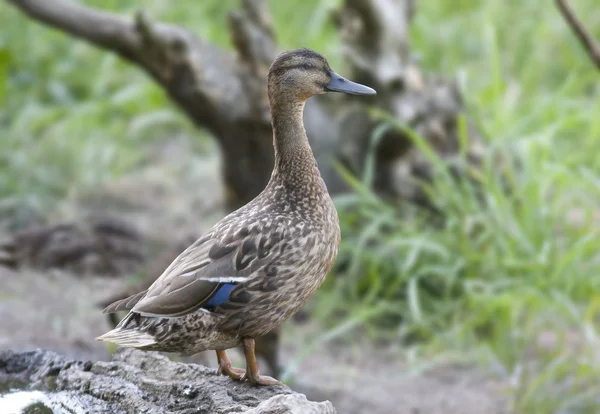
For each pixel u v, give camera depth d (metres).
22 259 11.90
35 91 17.20
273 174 6.95
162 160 16.58
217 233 6.58
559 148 13.74
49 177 14.88
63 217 13.69
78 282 11.52
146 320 6.25
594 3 19.02
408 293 11.55
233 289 6.31
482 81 16.91
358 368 10.54
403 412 9.37
